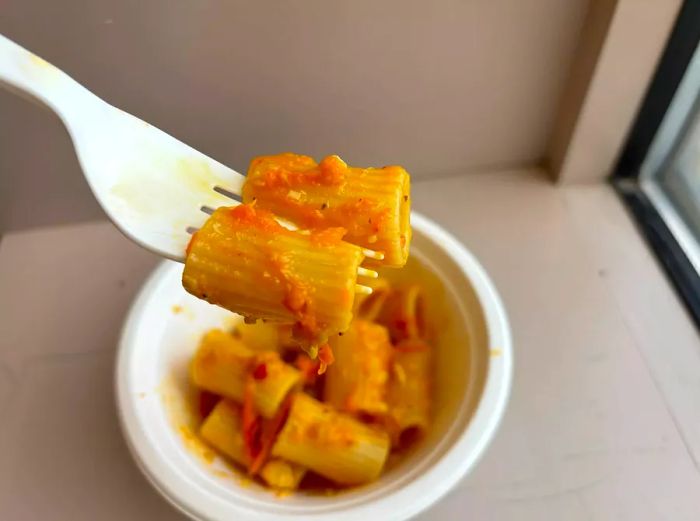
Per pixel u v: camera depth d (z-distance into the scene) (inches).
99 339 8.4
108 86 7.6
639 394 7.8
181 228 5.0
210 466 6.4
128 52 7.3
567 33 7.9
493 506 7.1
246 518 5.7
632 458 7.4
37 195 9.0
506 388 6.3
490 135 9.2
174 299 7.0
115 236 9.4
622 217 9.4
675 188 9.5
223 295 4.6
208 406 7.2
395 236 4.9
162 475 5.9
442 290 7.2
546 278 8.8
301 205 5.1
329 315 4.5
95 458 7.5
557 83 8.5
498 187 9.7
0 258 9.3
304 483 6.8
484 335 6.7
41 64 4.7
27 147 8.2
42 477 7.4
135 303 6.8
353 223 4.9
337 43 7.6
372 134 8.8
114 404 7.9
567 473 7.3
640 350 8.2
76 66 7.3
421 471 6.0
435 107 8.6
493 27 7.7
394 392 7.0
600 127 8.8
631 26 7.5
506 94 8.6
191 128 8.3
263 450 6.6
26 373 8.2
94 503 7.2
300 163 5.4
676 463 7.3
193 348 7.2
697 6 7.3
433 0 7.3
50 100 4.7
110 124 5.0
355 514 5.7
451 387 6.9
